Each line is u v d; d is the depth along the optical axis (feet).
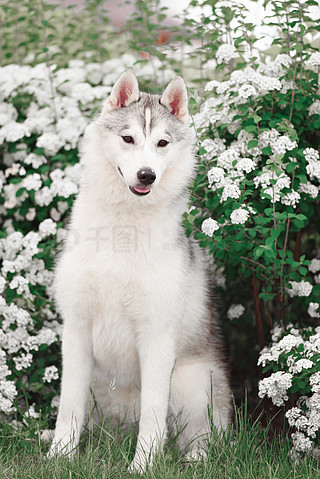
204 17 17.49
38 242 16.29
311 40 17.66
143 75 20.15
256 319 17.03
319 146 16.31
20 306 15.83
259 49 17.35
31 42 19.69
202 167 15.62
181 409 14.37
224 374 15.07
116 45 22.35
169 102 13.57
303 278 15.72
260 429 14.48
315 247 17.52
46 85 18.45
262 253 14.44
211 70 19.80
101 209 13.23
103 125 13.16
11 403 14.61
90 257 12.99
